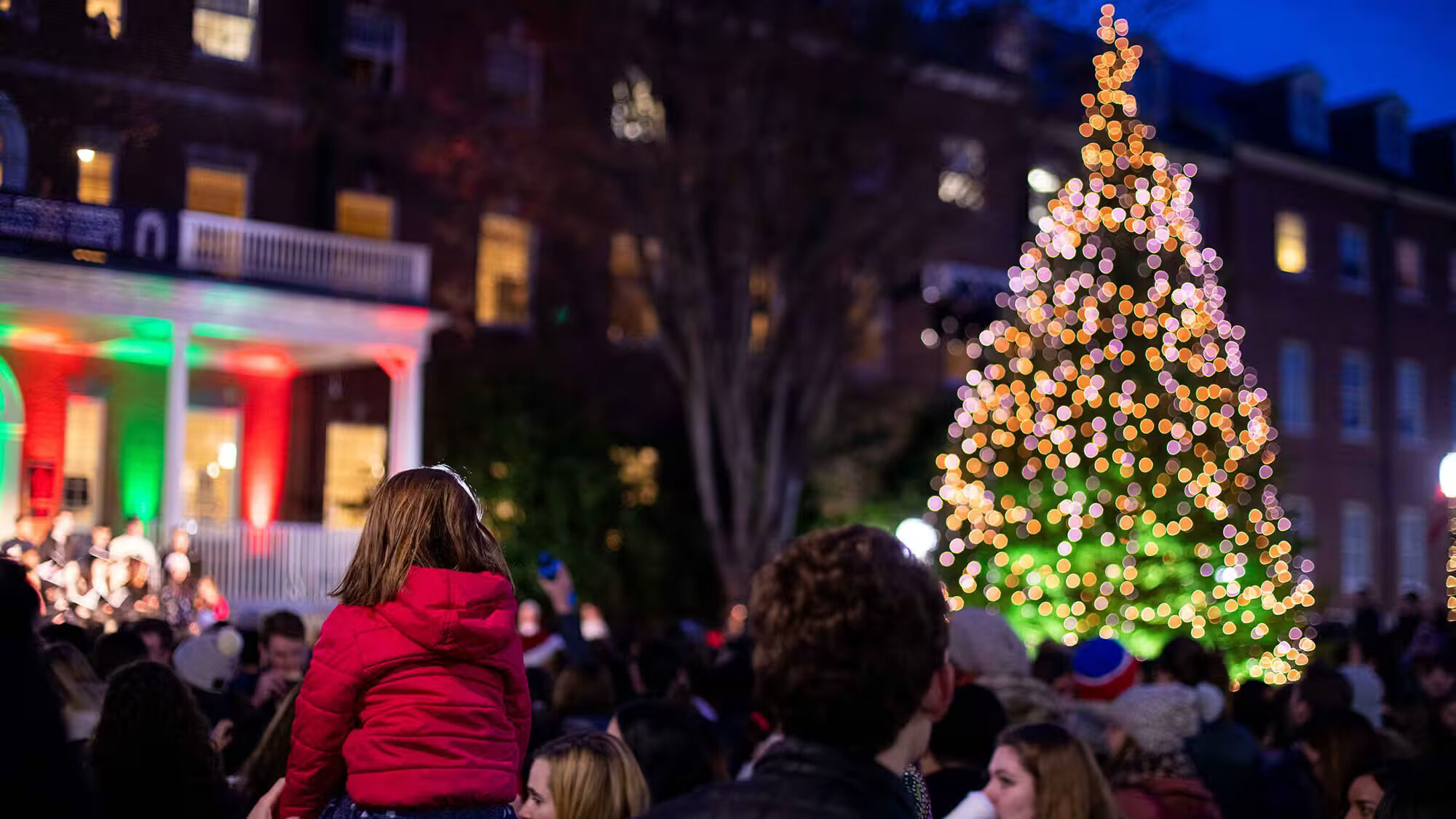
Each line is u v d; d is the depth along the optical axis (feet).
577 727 19.52
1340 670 28.37
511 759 11.87
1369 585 118.52
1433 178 134.21
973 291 92.68
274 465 68.69
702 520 78.54
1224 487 51.75
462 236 74.79
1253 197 115.24
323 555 57.57
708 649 32.04
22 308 48.08
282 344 60.75
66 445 62.23
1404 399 125.18
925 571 7.27
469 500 12.39
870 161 71.10
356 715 11.59
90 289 49.62
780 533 74.08
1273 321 114.93
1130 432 50.29
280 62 63.93
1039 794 12.34
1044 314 54.29
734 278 72.33
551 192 72.33
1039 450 53.21
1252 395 52.49
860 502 86.74
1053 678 26.71
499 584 12.00
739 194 69.87
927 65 73.00
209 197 60.85
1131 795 14.65
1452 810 7.14
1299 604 51.83
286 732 15.11
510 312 78.28
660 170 68.95
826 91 68.80
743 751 21.65
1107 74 54.70
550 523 70.54
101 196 48.16
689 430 81.56
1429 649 38.29
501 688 12.00
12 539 42.39
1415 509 123.65
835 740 6.92
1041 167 89.71
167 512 53.31
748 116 68.64
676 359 74.38
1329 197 121.19
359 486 71.92
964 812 8.61
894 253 73.36
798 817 6.59
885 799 6.80
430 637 11.43
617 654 28.27
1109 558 49.78
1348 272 122.21
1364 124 129.59
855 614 6.89
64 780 8.04
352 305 58.49
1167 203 53.57
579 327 80.02
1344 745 18.89
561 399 76.59
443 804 11.25
